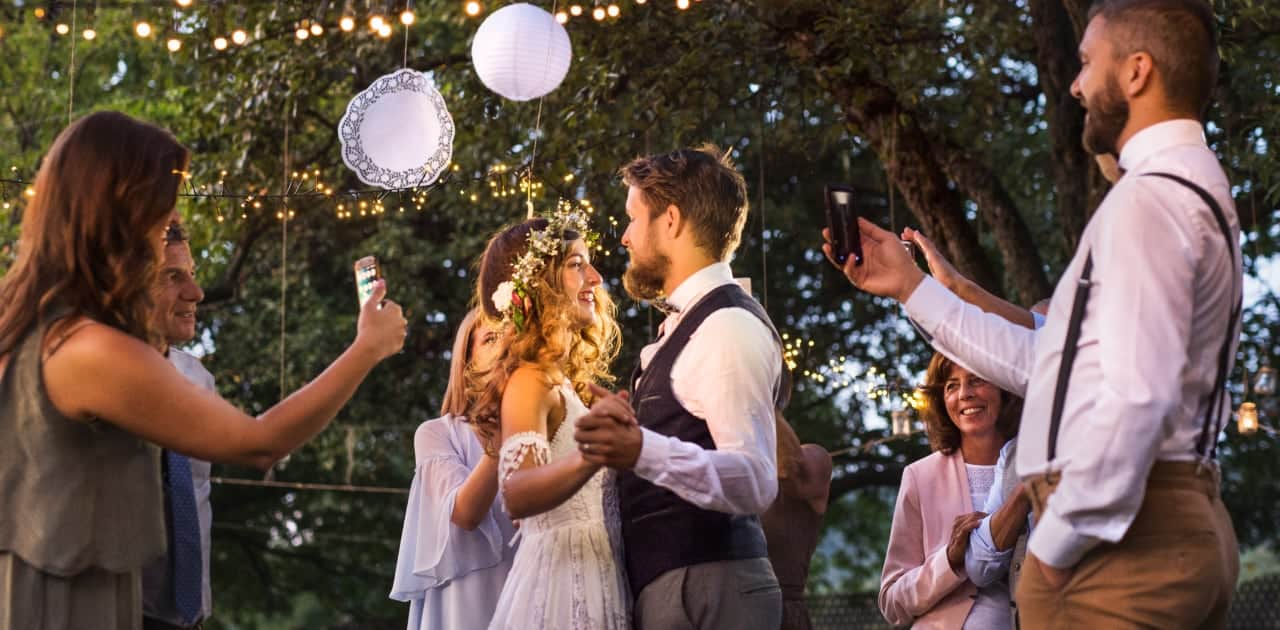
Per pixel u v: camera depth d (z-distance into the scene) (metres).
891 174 8.59
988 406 3.81
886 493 15.78
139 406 2.46
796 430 13.06
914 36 8.46
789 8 7.81
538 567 3.13
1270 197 7.91
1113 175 2.87
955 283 3.48
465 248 11.89
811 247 12.59
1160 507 2.42
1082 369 2.41
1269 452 13.02
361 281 2.75
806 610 3.73
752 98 8.28
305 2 8.59
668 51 8.17
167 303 3.09
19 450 2.48
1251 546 13.83
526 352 3.10
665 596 3.02
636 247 3.19
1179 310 2.34
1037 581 2.55
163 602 3.13
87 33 6.87
